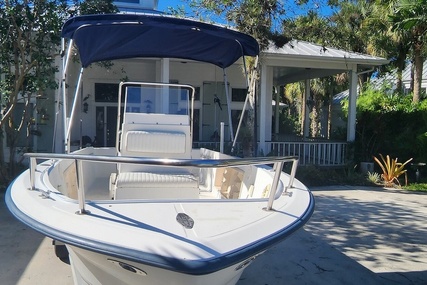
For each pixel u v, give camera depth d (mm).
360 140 12867
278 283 4488
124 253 2408
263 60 11031
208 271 2342
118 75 13750
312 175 10969
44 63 8750
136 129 5418
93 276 3139
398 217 7496
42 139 11219
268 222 2926
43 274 4520
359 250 5633
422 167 12406
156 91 5812
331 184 10930
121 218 2742
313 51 12203
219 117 14617
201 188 6047
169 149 5293
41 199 3131
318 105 24172
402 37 16234
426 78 21797
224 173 5781
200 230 2676
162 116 5547
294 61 11953
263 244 2648
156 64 13820
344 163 12570
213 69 14469
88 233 2559
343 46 13375
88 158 2664
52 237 2598
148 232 2570
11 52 9023
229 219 2893
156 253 2385
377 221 7188
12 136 9336
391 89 18797
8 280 4355
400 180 11891
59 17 8898
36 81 8680
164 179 4633
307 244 5812
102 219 2715
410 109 13250
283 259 5199
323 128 24016
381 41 17594
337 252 5523
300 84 25938
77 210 2848
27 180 3768
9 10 8188
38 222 2756
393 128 13094
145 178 4617
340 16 13188
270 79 13555
